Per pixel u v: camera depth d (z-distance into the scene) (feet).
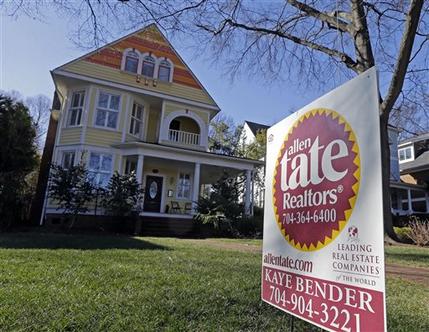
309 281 6.31
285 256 7.11
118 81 49.70
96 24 16.88
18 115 41.60
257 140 93.71
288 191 7.30
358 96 5.81
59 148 47.24
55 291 10.25
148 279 12.49
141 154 44.93
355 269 5.32
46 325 7.75
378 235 5.01
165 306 9.41
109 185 41.50
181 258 18.39
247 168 51.65
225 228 41.93
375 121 5.40
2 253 16.93
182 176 54.90
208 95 56.24
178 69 54.85
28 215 43.55
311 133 6.84
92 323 8.02
